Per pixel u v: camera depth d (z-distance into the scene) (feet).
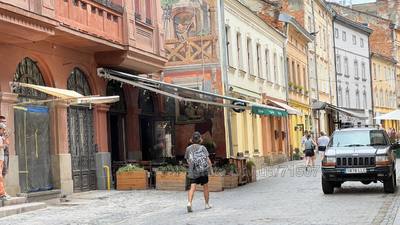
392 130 184.96
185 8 104.68
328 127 201.98
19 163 58.34
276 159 134.31
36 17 53.01
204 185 53.01
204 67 103.30
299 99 163.63
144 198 63.52
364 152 60.70
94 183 72.64
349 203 53.57
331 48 207.41
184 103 101.91
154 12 82.28
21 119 59.06
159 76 100.73
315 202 55.31
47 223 46.09
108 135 79.41
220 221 44.37
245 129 114.52
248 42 121.19
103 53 72.59
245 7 114.83
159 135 95.30
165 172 72.02
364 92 236.02
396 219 42.63
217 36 103.30
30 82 61.52
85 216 49.98
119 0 72.79
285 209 50.60
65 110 65.72
